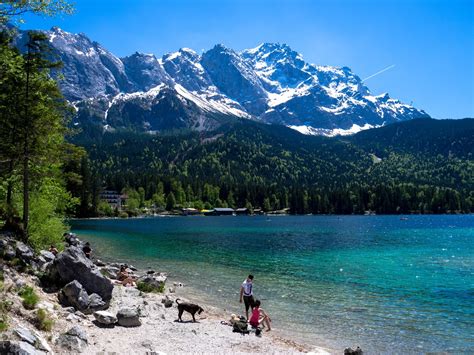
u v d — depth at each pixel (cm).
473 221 15425
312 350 1720
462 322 2211
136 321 1838
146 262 4516
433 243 7044
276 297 2811
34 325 1434
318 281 3422
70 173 3984
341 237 8275
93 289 2089
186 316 2195
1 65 2389
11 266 2084
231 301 2714
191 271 3922
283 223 14362
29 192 3566
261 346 1717
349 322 2203
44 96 3184
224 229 10950
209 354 1548
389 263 4572
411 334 2005
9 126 3066
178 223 14250
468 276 3712
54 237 3309
